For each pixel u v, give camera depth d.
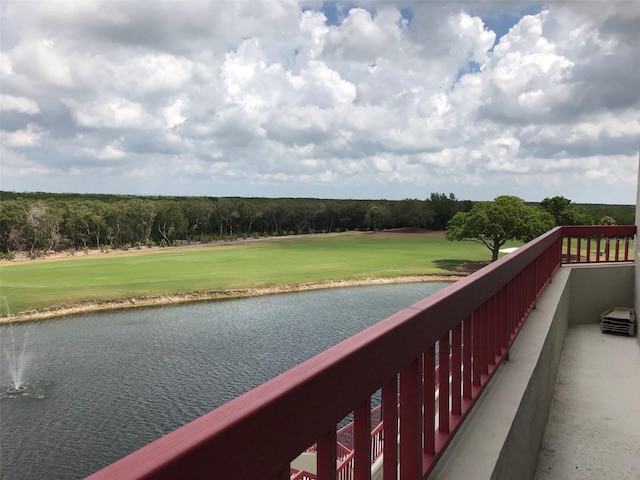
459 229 66.94
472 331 2.48
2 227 83.81
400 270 63.00
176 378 24.75
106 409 20.86
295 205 126.75
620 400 4.54
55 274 60.91
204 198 137.62
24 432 18.59
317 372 1.02
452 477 1.81
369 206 133.62
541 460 3.48
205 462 0.71
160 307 44.22
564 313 6.38
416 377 1.64
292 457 0.93
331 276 58.75
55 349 30.38
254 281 55.44
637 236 7.38
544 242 5.32
